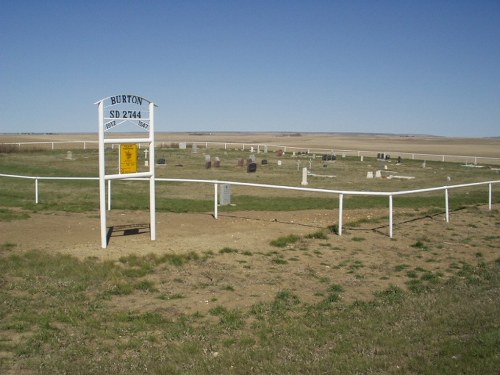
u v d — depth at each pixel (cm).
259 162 5350
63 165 4494
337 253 1264
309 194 2875
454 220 1714
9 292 901
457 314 797
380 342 690
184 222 1567
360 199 2612
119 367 610
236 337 727
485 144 14738
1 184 2972
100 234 1344
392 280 1065
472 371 574
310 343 696
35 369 600
